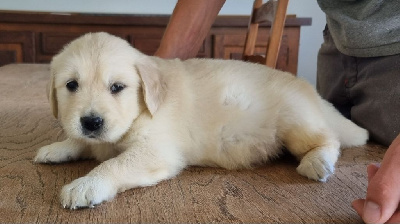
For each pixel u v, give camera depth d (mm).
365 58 474
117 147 369
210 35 983
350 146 443
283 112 395
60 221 268
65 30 979
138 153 341
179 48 510
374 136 462
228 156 384
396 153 244
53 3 1085
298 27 973
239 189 324
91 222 267
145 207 291
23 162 379
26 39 977
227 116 383
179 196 310
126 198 308
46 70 913
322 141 387
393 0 448
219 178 352
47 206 289
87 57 350
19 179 337
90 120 332
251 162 391
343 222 266
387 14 448
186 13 506
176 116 369
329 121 432
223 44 990
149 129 354
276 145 400
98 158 388
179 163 362
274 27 541
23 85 773
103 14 1007
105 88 348
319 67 579
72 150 385
